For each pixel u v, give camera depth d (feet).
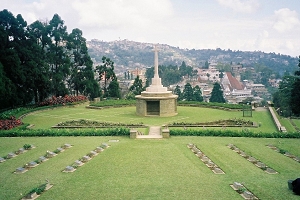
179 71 524.93
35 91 193.67
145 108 149.69
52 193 52.47
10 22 172.45
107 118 143.43
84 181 58.08
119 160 71.61
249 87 572.51
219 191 52.47
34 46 178.91
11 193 52.65
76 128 118.01
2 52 161.79
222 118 139.23
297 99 172.55
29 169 66.33
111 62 248.11
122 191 52.95
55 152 79.82
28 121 138.41
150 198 49.78
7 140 95.66
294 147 84.69
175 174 61.93
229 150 81.20
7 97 156.56
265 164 68.85
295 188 50.88
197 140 94.48
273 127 119.03
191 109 173.68
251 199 48.70
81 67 237.66
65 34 220.23
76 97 199.93
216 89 286.87
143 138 98.48
